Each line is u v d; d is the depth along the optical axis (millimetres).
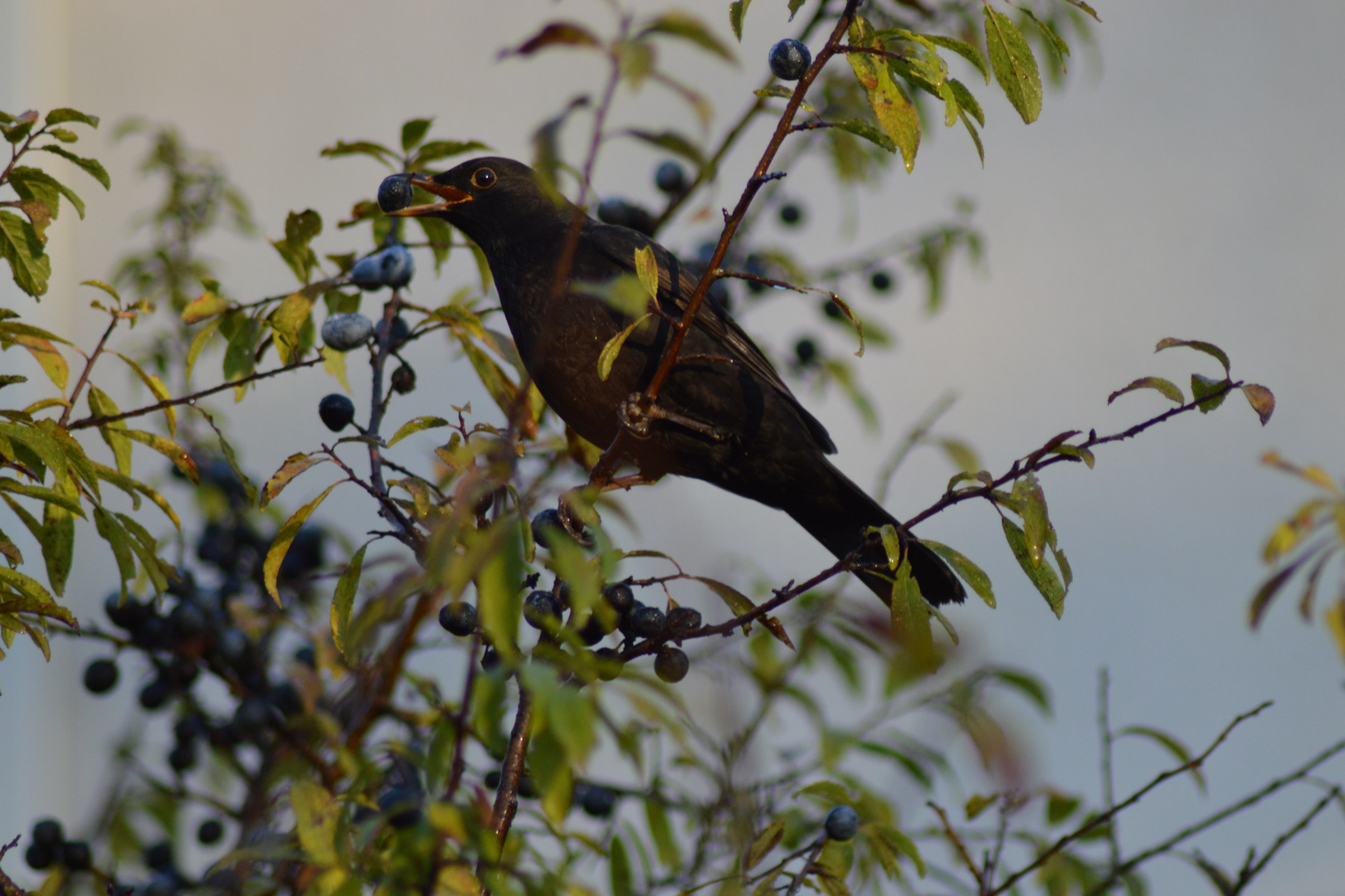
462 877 3762
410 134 7043
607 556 3625
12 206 5648
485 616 3357
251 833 4949
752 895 5055
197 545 8258
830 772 6664
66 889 6332
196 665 7641
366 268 6793
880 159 9625
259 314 6891
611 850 5980
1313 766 5957
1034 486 4965
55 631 5832
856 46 5051
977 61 5164
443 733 5227
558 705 3273
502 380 7129
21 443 5598
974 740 6559
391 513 5840
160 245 9719
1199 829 5973
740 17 5254
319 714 4555
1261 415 4801
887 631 5078
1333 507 4207
